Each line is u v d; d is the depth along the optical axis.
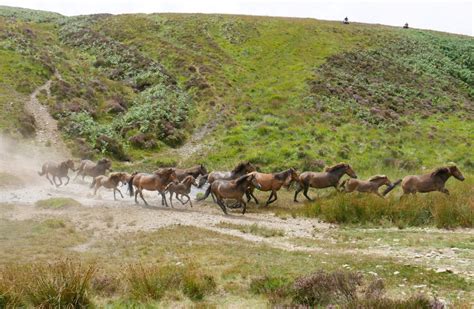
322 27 65.19
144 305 8.82
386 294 9.16
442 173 20.48
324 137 36.59
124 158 34.31
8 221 17.16
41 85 43.00
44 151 32.50
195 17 68.69
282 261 12.09
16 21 62.56
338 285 9.04
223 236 15.71
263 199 24.25
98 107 41.97
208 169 32.38
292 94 44.59
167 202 22.95
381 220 18.02
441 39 68.56
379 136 37.50
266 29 64.25
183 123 40.41
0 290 8.35
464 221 16.81
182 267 11.27
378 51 58.84
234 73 51.53
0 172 25.45
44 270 9.45
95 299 8.99
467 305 8.17
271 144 35.47
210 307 8.73
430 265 11.48
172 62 53.19
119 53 54.94
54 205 19.89
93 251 13.75
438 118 43.22
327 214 18.98
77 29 63.19
